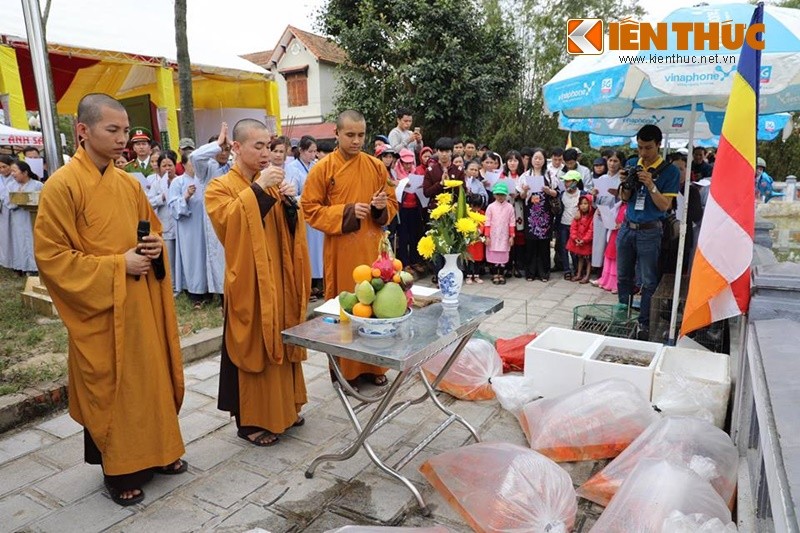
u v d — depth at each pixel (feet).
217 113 37.86
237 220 9.12
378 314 8.14
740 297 9.16
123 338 8.06
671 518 6.52
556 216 24.29
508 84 45.27
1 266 26.68
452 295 9.46
